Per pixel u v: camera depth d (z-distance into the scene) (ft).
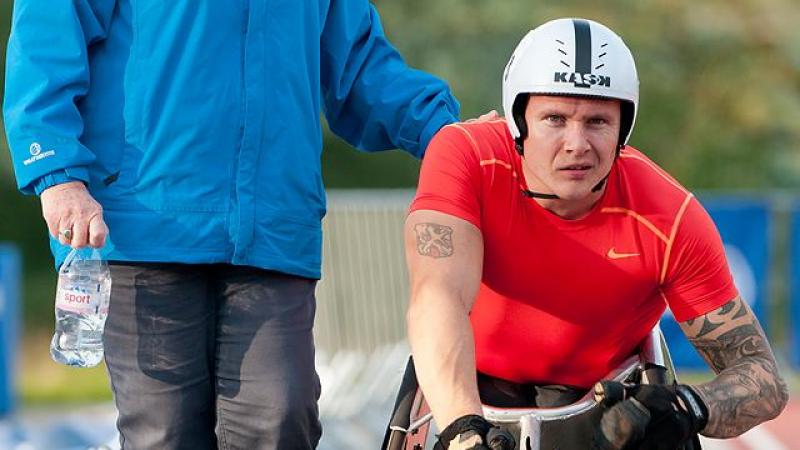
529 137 35.68
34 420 97.55
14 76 39.88
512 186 37.06
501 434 32.09
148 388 40.96
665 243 37.09
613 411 33.27
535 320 38.73
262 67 40.88
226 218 40.65
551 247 37.35
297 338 41.88
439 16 189.78
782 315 109.19
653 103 206.28
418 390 37.83
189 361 41.29
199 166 40.45
